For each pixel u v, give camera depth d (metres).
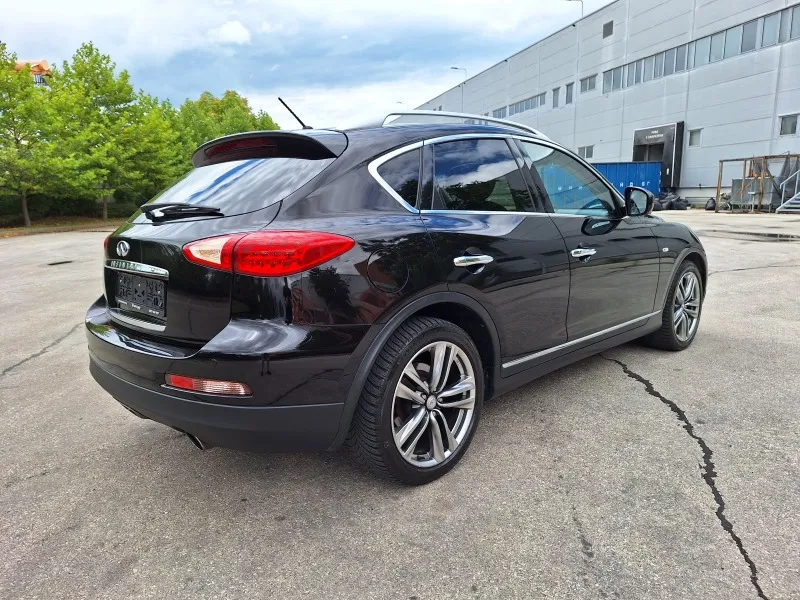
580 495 2.34
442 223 2.43
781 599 1.72
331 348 2.03
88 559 2.02
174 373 2.04
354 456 2.40
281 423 2.00
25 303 7.18
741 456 2.62
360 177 2.29
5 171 22.41
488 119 3.09
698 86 27.39
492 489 2.40
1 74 22.52
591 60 34.59
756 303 5.92
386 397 2.21
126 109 28.80
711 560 1.91
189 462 2.76
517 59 42.56
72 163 23.89
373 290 2.11
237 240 1.97
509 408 3.26
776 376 3.67
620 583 1.81
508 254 2.65
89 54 27.64
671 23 28.55
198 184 2.52
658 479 2.44
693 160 28.22
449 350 2.46
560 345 3.08
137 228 2.39
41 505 2.39
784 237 12.97
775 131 23.91
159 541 2.12
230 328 1.97
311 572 1.92
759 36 24.19
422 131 2.61
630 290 3.58
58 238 19.31
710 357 4.11
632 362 4.04
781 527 2.08
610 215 3.52
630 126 31.95
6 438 3.08
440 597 1.78
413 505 2.31
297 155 2.38
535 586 1.82
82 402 3.62
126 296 2.45
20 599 1.82
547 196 3.06
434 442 2.46
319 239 2.00
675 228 4.13
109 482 2.58
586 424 3.02
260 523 2.22
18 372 4.29
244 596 1.81
